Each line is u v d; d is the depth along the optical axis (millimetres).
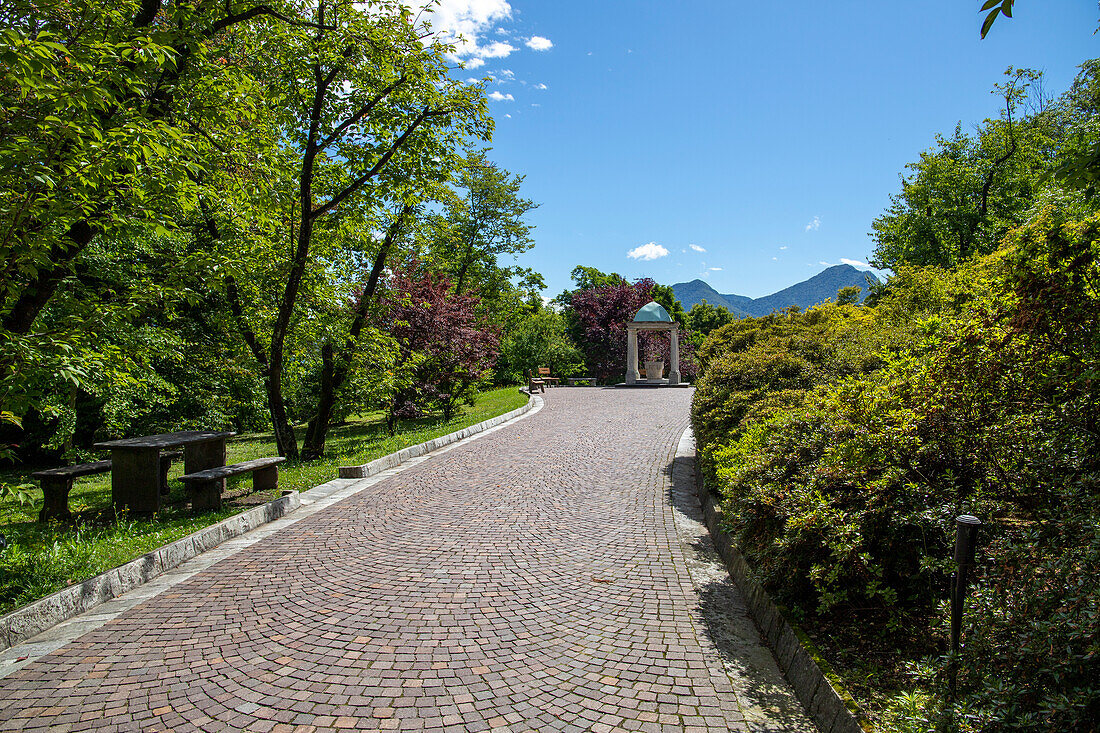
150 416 15820
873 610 3789
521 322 41250
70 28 5539
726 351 12977
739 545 4859
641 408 19953
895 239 30094
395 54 10336
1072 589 2172
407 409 16609
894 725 2451
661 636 4035
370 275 13516
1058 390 2990
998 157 25500
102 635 4137
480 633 4098
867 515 3607
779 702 3215
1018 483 3219
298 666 3670
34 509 8273
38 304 6078
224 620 4355
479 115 11461
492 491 8461
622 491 8414
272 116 10344
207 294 13758
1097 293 2820
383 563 5566
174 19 7109
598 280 62531
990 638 2391
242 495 8336
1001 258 3484
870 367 6887
